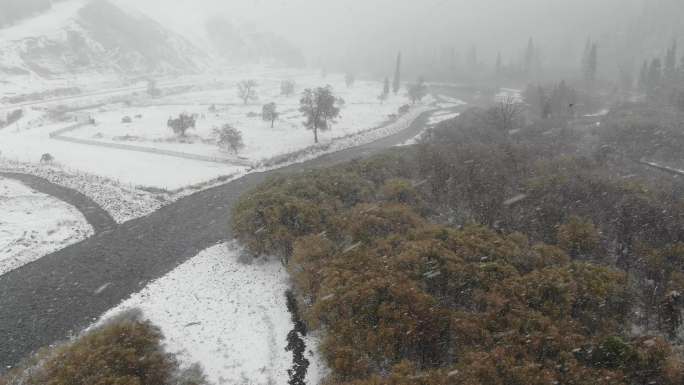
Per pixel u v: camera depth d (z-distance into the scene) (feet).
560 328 59.57
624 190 107.96
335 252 82.94
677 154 161.38
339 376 57.72
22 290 87.25
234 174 159.22
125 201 131.85
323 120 207.21
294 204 95.66
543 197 106.63
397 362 59.93
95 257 100.99
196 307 81.82
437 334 60.59
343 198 109.81
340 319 63.21
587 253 86.33
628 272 83.46
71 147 186.50
